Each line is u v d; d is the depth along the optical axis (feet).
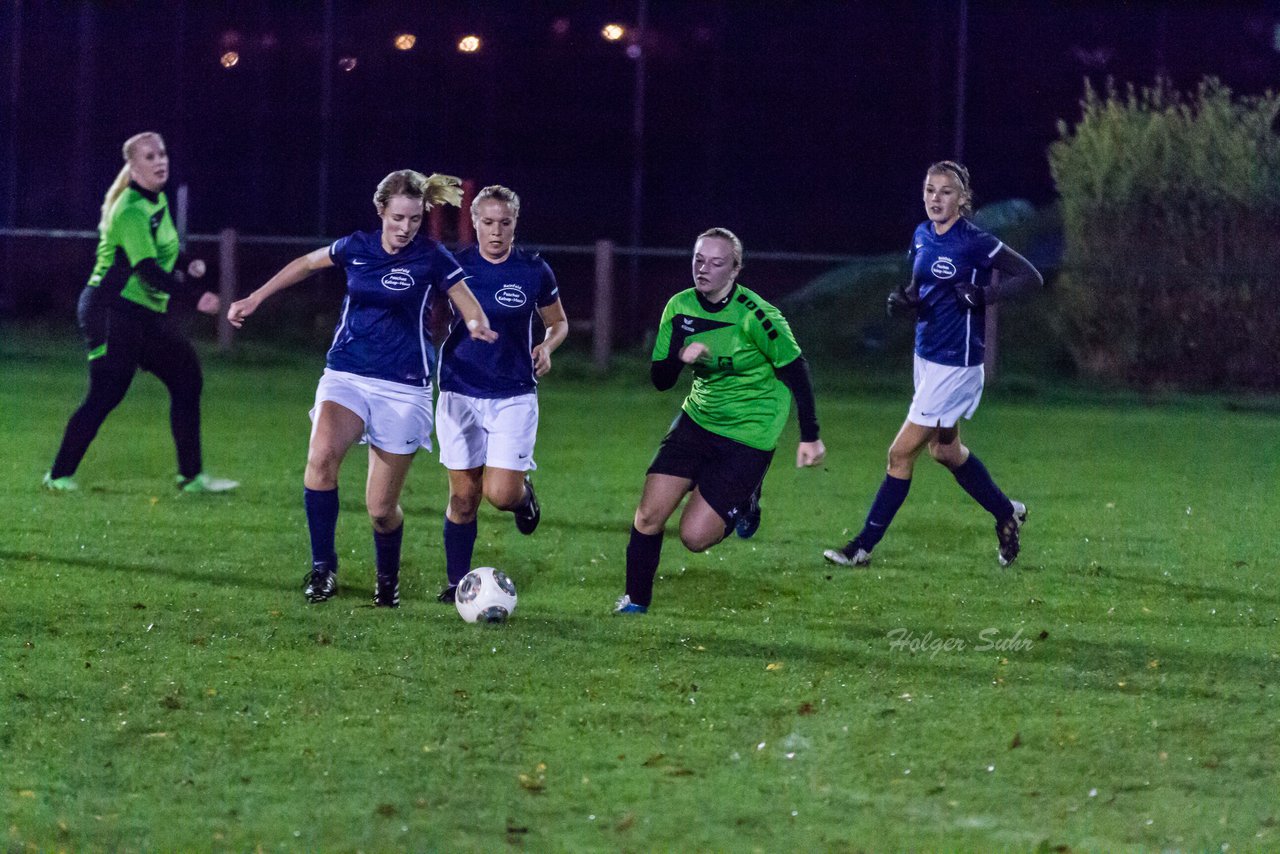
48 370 195.00
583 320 243.40
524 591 86.38
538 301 80.38
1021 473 136.67
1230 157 200.34
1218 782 55.01
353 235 78.28
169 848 48.08
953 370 92.53
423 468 132.16
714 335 77.61
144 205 109.81
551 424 163.22
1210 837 50.03
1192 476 135.85
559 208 259.39
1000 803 52.90
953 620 79.97
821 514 113.60
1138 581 91.15
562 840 49.19
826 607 82.94
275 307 223.51
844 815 51.67
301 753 56.75
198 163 261.85
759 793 53.62
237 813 50.98
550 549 98.53
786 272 243.60
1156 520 113.09
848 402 191.42
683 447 79.66
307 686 65.05
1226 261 201.98
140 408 166.20
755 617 80.18
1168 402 194.08
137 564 89.61
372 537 100.53
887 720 61.67
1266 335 200.13
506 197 78.64
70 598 80.53
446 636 74.02
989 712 62.90
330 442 78.79
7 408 160.56
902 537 104.94
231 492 115.85
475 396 80.23
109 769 54.90
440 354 81.00
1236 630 78.64
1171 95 216.95
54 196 256.93
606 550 98.53
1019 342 210.59
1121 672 69.62
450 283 77.46
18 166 256.52
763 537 104.01
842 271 222.28
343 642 72.49
